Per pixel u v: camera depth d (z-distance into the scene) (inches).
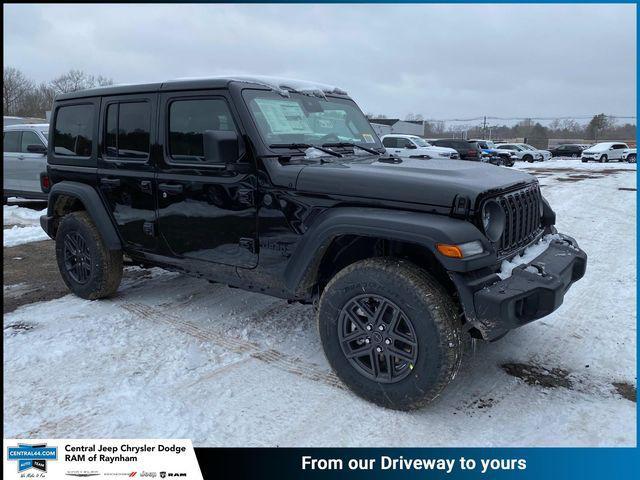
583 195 487.5
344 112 168.2
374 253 126.3
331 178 121.7
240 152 133.4
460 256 102.7
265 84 144.1
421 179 114.1
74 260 189.8
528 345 150.5
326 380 130.6
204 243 146.3
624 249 265.9
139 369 136.3
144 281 212.2
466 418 115.0
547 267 118.6
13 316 173.0
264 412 117.3
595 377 132.7
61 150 188.5
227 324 165.8
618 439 108.1
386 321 114.9
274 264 132.5
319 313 123.3
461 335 110.2
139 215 162.2
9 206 433.1
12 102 1950.1
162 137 151.1
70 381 130.0
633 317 171.9
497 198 115.9
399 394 113.0
